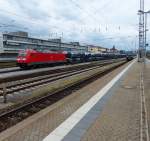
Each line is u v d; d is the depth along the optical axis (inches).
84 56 2679.6
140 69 1563.7
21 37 3191.4
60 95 620.7
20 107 450.0
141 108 465.4
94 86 767.7
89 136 312.7
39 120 382.3
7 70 1305.4
